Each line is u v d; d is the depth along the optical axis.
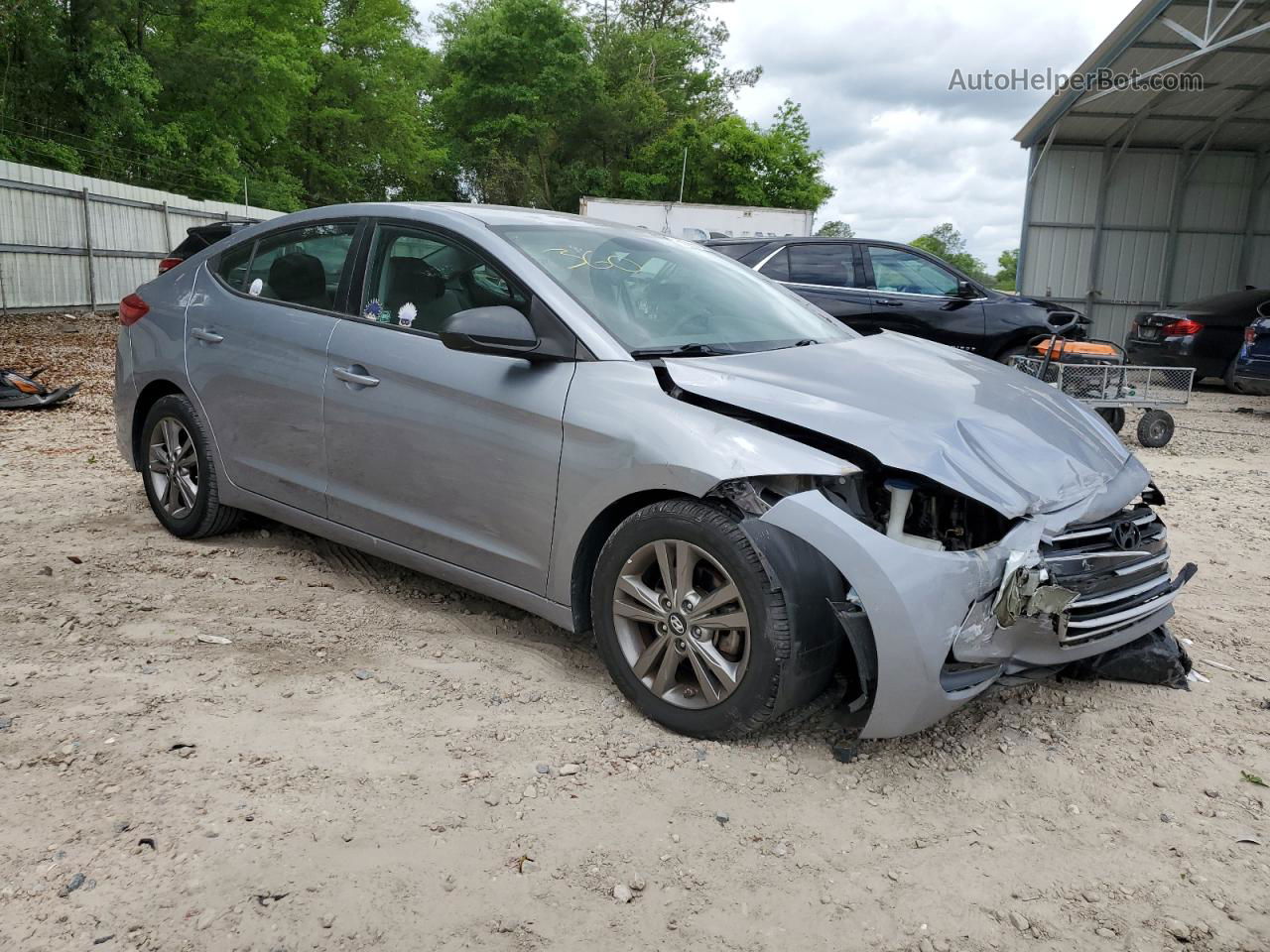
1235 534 5.89
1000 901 2.37
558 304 3.39
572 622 3.31
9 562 4.34
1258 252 22.06
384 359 3.76
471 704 3.22
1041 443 3.13
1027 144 22.31
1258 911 2.36
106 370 11.79
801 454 2.85
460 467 3.51
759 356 3.43
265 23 40.22
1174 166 22.02
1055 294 22.72
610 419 3.11
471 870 2.38
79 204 20.48
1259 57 18.44
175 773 2.72
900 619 2.66
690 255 4.25
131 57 28.64
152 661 3.41
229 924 2.16
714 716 2.95
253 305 4.36
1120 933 2.27
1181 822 2.73
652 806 2.68
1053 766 3.01
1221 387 15.86
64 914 2.16
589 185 53.56
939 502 3.03
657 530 3.00
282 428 4.16
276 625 3.79
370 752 2.89
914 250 10.20
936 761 3.01
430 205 4.03
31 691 3.15
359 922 2.18
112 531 4.89
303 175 47.03
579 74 52.56
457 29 61.41
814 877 2.43
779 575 2.78
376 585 4.29
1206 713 3.39
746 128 52.75
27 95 27.28
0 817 2.48
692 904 2.30
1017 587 2.80
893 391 3.21
